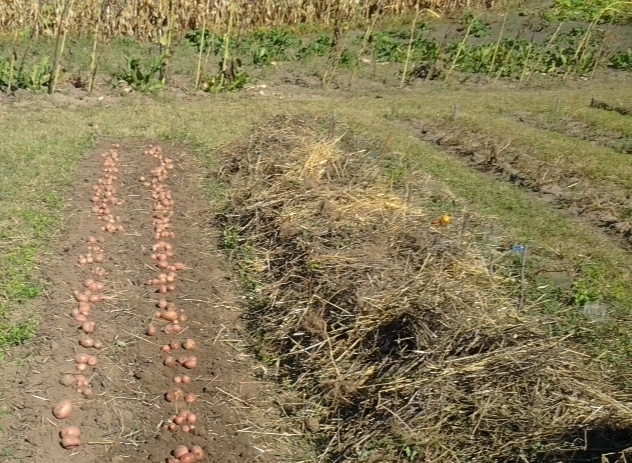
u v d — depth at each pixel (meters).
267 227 6.87
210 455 4.64
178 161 8.80
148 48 14.05
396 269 5.75
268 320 5.80
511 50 14.99
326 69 13.34
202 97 11.84
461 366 4.82
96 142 9.16
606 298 6.32
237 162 8.41
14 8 13.85
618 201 8.55
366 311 5.34
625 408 4.61
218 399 5.09
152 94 11.66
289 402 5.09
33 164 8.20
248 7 15.84
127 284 6.21
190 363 5.33
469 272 6.03
